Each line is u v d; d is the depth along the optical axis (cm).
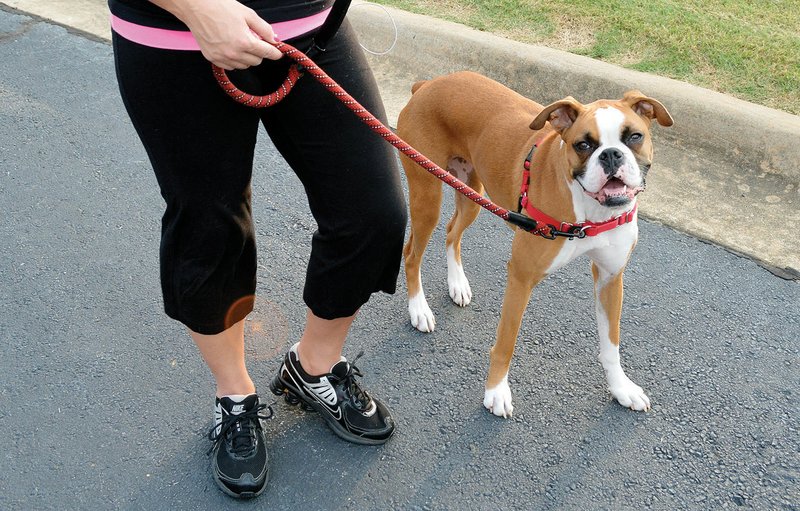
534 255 283
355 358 316
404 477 278
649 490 273
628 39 515
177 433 295
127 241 394
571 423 299
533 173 293
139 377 319
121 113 496
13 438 292
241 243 238
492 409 302
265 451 276
